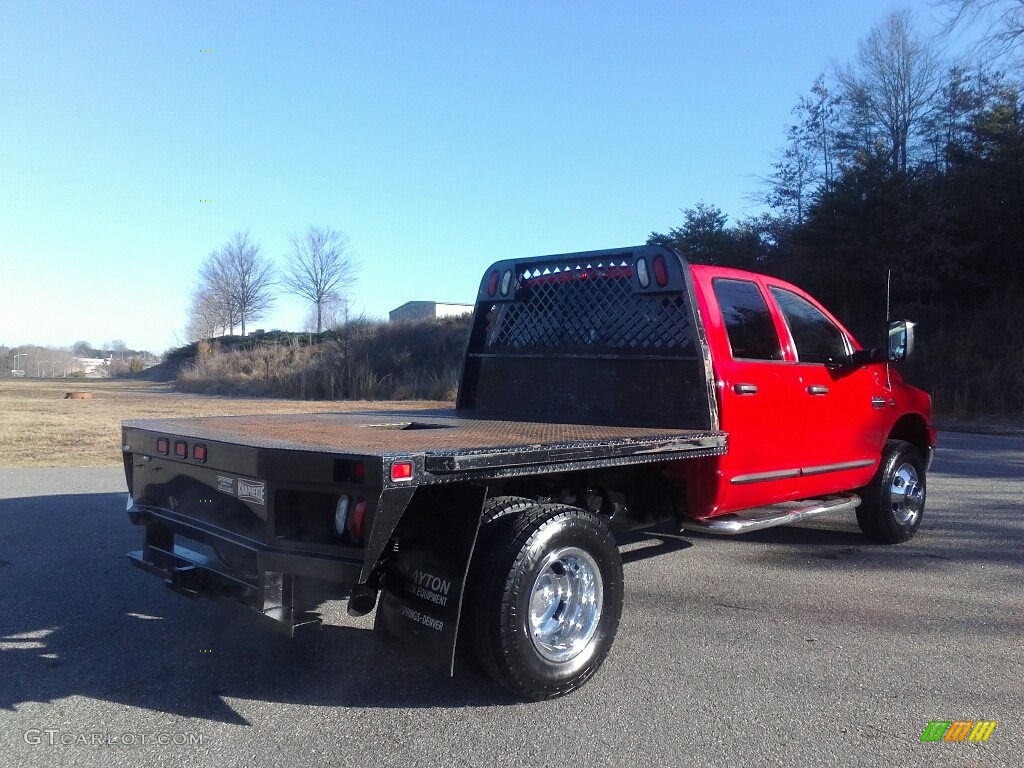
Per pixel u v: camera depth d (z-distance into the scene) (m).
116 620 4.88
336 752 3.25
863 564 6.32
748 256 32.06
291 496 3.50
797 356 5.80
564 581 3.87
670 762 3.17
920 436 7.41
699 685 3.94
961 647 4.48
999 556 6.59
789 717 3.58
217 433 4.25
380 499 3.14
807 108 35.00
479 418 5.80
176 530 4.18
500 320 6.22
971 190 26.42
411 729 3.46
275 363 35.56
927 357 25.56
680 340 5.00
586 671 3.84
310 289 55.41
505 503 3.79
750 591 5.57
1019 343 24.31
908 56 33.25
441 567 3.52
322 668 4.15
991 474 11.49
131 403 25.06
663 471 4.97
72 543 6.73
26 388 39.16
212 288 55.91
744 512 5.47
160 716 3.58
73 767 3.12
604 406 5.38
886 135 33.59
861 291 28.47
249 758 3.20
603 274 5.46
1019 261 26.47
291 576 3.49
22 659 4.25
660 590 5.59
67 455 12.36
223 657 4.30
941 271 26.39
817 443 5.80
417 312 59.94
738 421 5.02
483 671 3.70
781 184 35.09
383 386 30.31
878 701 3.76
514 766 3.14
